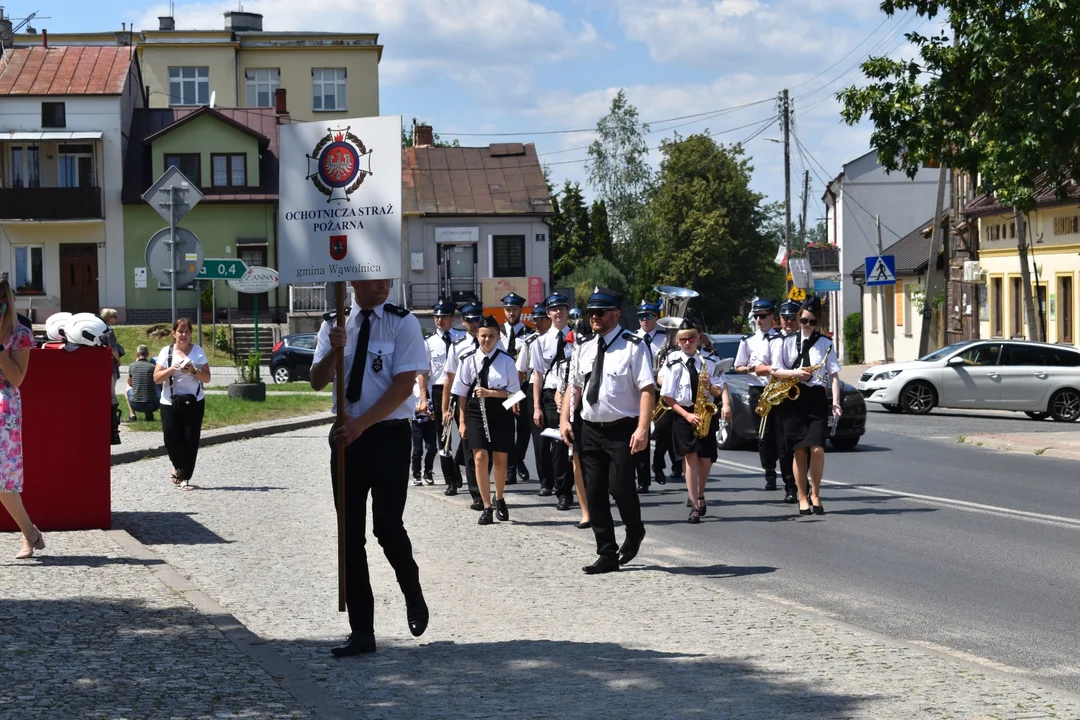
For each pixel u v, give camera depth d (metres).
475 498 13.13
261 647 6.46
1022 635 7.54
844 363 59.16
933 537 11.32
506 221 54.56
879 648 6.86
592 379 9.38
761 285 89.19
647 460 14.76
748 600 8.31
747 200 85.19
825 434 12.83
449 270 54.59
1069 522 12.22
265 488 14.30
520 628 7.41
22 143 53.56
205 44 64.69
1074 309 34.72
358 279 6.59
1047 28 18.19
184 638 6.65
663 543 11.03
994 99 19.62
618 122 82.50
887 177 59.47
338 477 6.62
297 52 65.44
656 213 84.25
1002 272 39.03
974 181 21.28
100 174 53.59
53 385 10.56
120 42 64.94
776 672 6.28
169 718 5.13
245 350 49.91
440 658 6.57
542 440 14.30
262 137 54.19
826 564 9.97
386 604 8.16
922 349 37.09
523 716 5.43
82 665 6.05
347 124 6.61
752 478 16.28
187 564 9.43
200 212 53.94
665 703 5.66
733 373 20.84
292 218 6.73
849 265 59.81
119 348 21.42
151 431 20.06
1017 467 17.53
